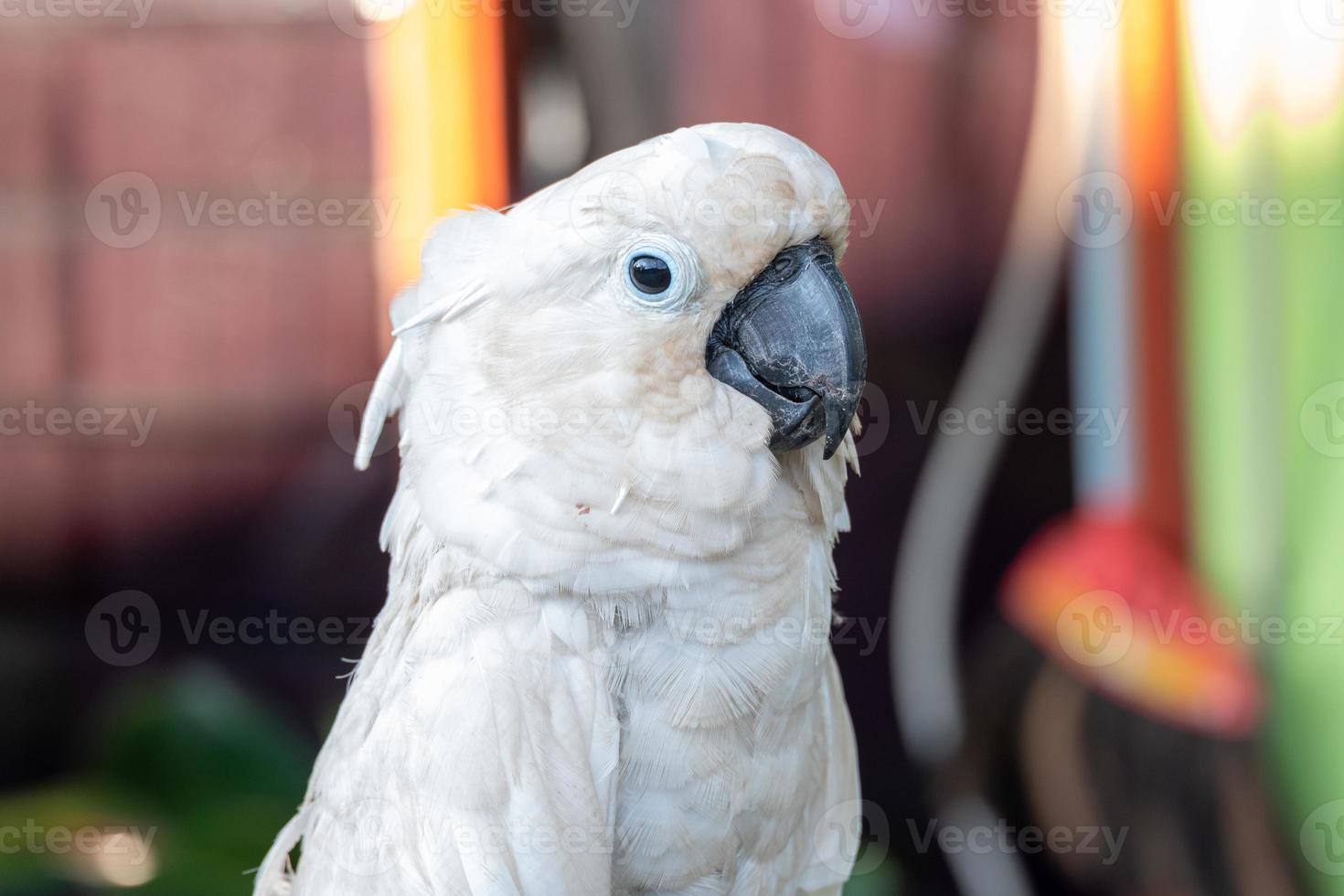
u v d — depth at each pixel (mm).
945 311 951
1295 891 933
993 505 954
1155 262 923
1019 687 959
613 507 644
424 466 657
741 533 651
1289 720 935
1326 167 899
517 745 647
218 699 874
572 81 970
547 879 644
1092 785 956
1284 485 926
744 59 958
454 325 654
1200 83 906
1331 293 906
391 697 663
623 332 640
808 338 652
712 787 664
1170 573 941
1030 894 964
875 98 947
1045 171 932
